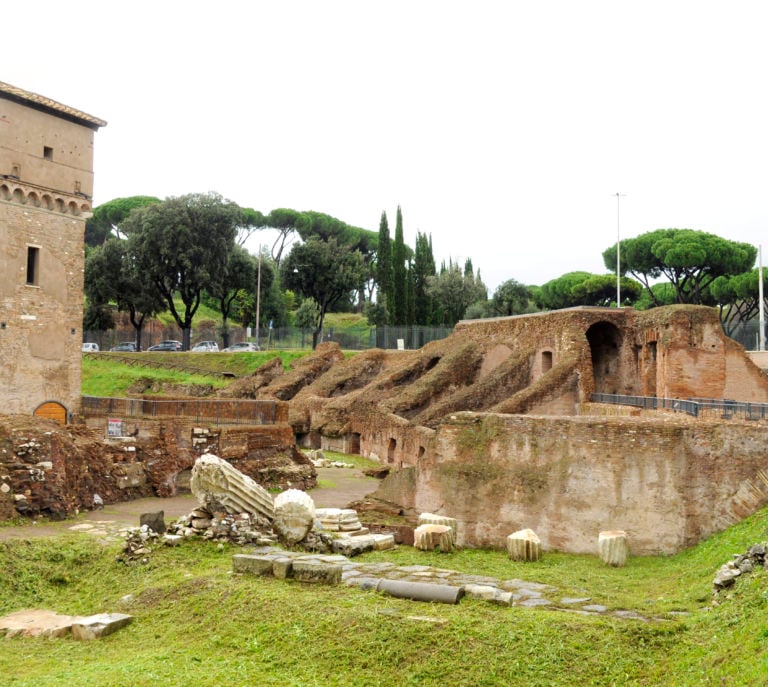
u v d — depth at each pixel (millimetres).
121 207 129875
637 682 11680
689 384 34188
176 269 79938
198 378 69750
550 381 36312
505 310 82625
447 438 25750
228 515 19766
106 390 67875
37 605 17516
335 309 128875
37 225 37938
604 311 38250
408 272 94000
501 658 12375
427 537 21312
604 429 22516
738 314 82688
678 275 79812
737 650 11516
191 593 16312
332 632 13609
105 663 13523
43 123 38188
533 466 23672
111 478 28109
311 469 34625
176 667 12883
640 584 17875
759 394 34906
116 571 18781
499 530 23828
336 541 19891
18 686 12344
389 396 48062
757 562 15047
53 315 38625
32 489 24125
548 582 17750
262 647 13617
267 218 132500
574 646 12562
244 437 33188
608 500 22141
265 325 103562
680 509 21188
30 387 37344
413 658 12656
